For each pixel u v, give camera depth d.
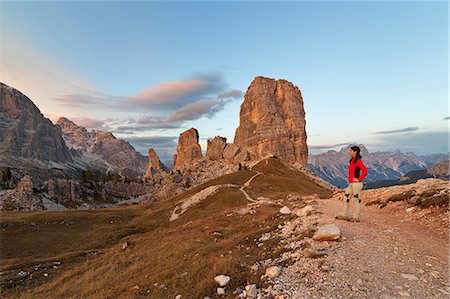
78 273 27.42
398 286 9.07
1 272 31.70
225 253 17.62
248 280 11.98
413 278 9.49
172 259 19.95
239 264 14.18
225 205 68.88
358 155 18.31
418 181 27.88
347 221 18.22
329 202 31.69
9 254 45.62
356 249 12.65
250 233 21.59
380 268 10.54
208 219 44.25
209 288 12.05
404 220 17.91
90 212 85.62
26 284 26.72
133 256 27.58
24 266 34.09
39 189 154.88
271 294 10.09
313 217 20.86
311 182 158.00
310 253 12.76
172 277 15.12
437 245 12.82
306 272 11.09
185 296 12.04
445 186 22.50
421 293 8.53
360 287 9.23
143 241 38.44
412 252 11.95
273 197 69.00
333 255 12.20
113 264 25.70
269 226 22.28
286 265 12.42
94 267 28.61
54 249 49.28
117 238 56.25
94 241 54.12
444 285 8.89
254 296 10.38
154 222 71.00
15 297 22.67
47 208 137.38
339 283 9.70
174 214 77.19
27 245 50.50
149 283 15.30
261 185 103.88
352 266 10.88
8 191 141.62
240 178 118.69
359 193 18.11
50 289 22.95
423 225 16.16
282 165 174.25
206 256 17.73
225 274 13.16
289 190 100.56
